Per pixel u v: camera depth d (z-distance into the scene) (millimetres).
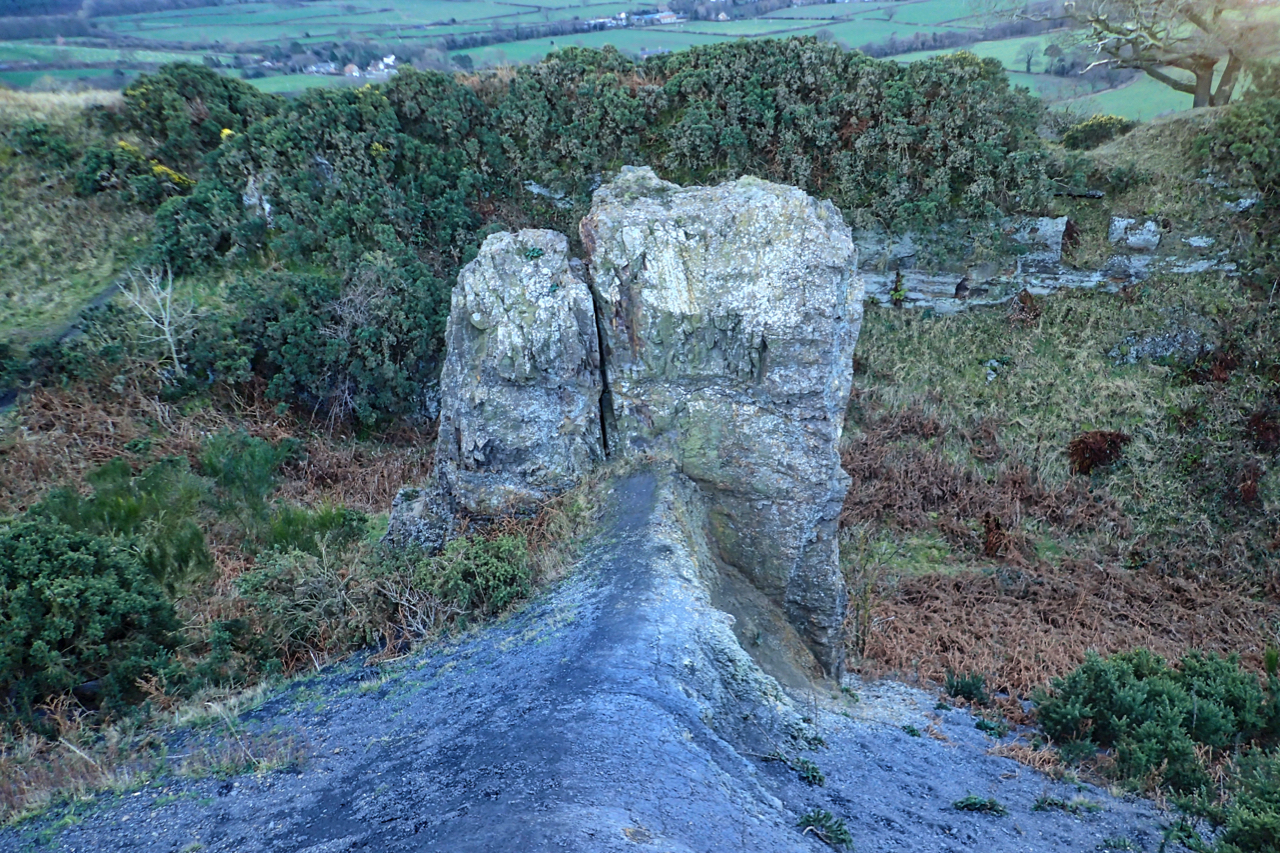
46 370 20734
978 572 19562
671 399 12578
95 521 14922
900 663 15070
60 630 10438
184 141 26547
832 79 26219
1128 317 24234
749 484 12406
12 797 8031
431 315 23828
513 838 5426
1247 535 20750
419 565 11703
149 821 7309
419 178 26172
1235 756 10961
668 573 10203
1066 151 26438
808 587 12703
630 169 13961
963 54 26938
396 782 7082
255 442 19797
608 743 6828
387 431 23250
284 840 6543
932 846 7293
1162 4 29438
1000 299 25078
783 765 8117
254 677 11023
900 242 25109
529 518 12680
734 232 12430
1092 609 18562
